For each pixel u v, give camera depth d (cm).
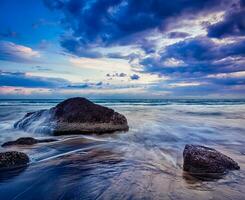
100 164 590
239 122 1603
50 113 1120
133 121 1611
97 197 396
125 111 2719
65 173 521
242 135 1082
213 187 446
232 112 2592
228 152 736
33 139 853
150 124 1455
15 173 521
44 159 637
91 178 488
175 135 1070
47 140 884
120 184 455
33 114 1223
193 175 512
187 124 1476
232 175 512
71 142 874
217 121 1662
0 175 509
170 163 605
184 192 419
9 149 749
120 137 999
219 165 531
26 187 444
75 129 1033
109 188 434
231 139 979
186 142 905
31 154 688
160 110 2939
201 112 2583
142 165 583
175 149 775
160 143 880
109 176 499
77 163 599
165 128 1290
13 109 2716
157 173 521
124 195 405
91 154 696
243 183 469
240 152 736
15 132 1080
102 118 1096
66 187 442
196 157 537
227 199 393
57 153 707
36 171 535
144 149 773
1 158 554
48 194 412
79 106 1095
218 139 978
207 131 1197
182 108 3456
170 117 1955
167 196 401
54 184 457
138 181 470
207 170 520
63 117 1049
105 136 1017
